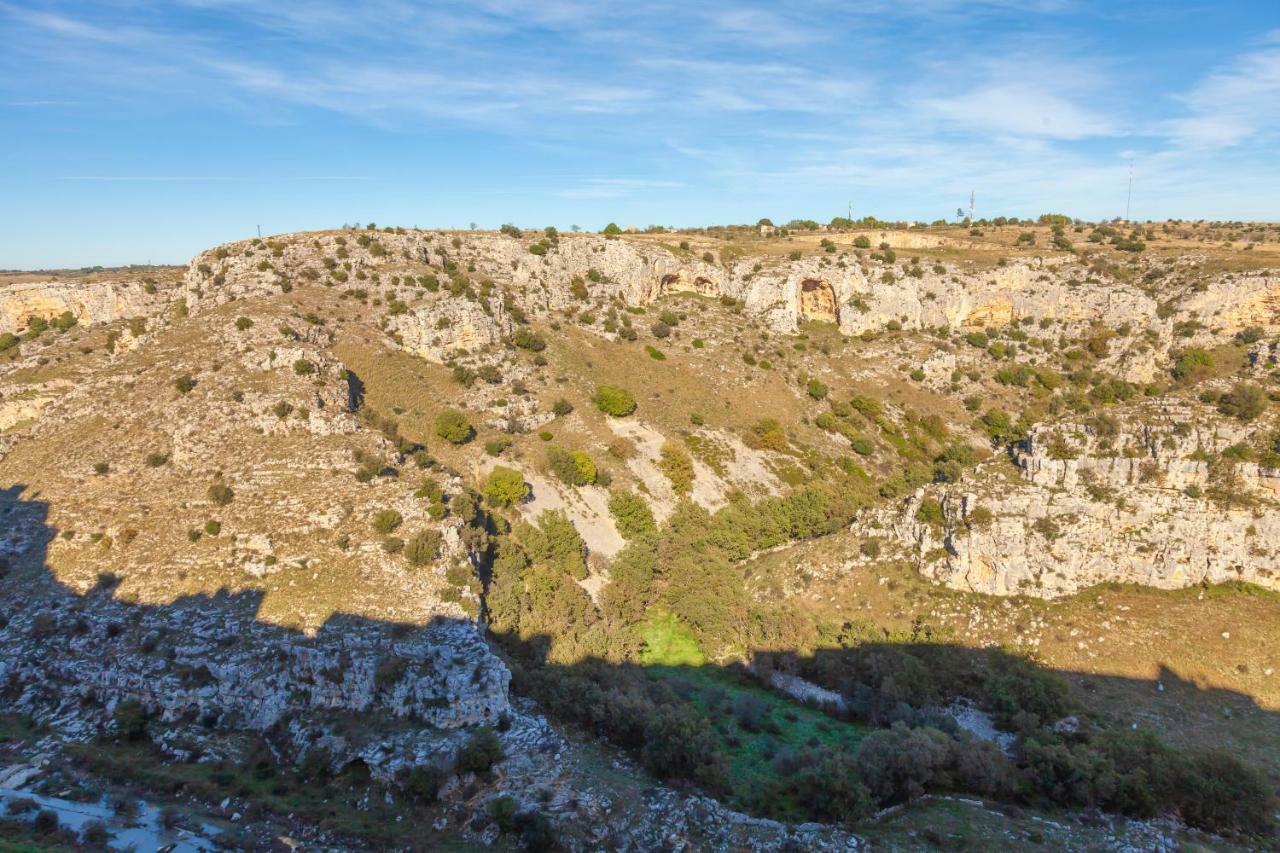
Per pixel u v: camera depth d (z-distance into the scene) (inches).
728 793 2041.1
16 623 2373.3
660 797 1973.4
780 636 2765.7
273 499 2721.5
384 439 3216.0
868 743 2071.9
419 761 1969.7
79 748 2075.5
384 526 2564.0
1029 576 2669.8
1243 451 2650.1
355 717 2123.5
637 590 3031.5
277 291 4207.7
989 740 2159.2
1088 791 1931.6
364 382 3814.0
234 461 2915.8
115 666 2228.1
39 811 1828.2
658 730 2097.7
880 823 1892.2
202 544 2554.1
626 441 3914.9
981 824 1863.9
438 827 1863.9
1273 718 2178.9
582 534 3321.9
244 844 1771.7
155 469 2903.5
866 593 2874.0
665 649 2854.3
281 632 2268.7
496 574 2768.2
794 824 1907.0
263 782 1989.4
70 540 2630.4
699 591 3002.0
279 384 3270.2
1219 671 2327.8
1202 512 2593.5
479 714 2126.0
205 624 2308.1
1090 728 2209.6
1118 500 2679.6
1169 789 1913.1
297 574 2442.2
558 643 2591.0
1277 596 2491.4
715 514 3604.8
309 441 3038.9
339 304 4264.3
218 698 2169.0
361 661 2146.9
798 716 2460.6
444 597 2358.5
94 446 3043.8
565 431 3932.1
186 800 1918.1
